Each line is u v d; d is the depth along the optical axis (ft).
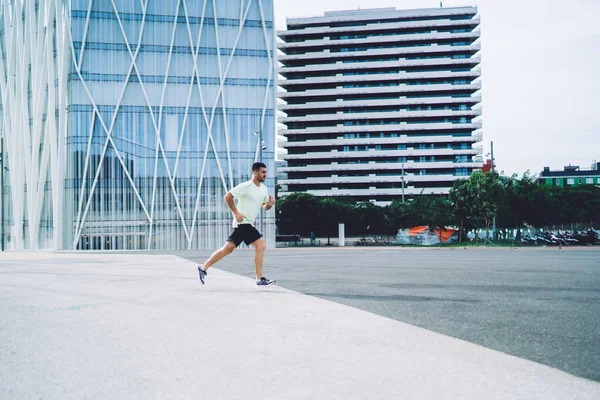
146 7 194.08
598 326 16.71
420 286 29.50
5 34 231.30
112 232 184.96
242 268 46.75
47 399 10.07
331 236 262.67
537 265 51.11
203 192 194.39
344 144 358.84
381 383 10.69
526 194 183.62
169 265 52.75
